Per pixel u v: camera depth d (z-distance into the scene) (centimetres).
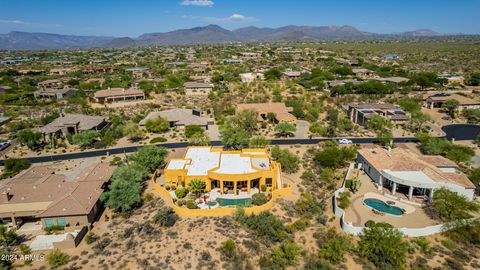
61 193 5800
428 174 6228
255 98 14475
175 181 6631
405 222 5306
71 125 10350
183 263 4444
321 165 7819
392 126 10900
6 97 14575
